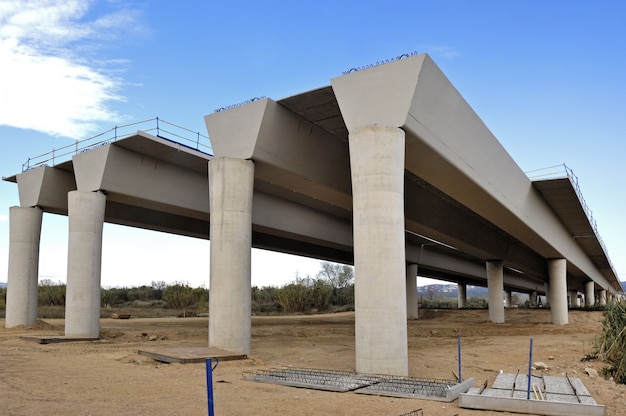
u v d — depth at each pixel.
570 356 19.62
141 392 11.27
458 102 20.22
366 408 10.21
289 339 28.30
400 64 16.75
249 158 20.17
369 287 15.38
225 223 19.52
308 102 20.23
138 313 59.09
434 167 21.14
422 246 57.00
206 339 26.62
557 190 32.03
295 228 35.41
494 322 48.12
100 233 25.97
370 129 16.11
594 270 70.00
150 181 27.14
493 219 30.25
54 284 67.25
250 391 11.74
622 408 10.58
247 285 19.62
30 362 16.20
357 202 16.05
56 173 30.11
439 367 16.89
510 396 10.91
